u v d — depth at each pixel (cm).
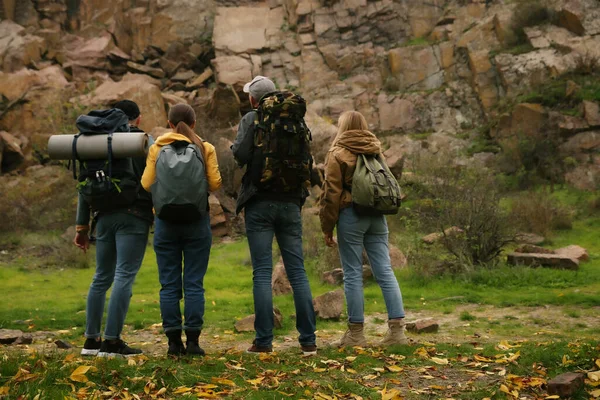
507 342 536
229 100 1980
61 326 734
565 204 1557
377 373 431
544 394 380
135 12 2677
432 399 383
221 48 2492
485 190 1215
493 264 1038
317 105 2316
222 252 1362
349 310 530
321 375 430
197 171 456
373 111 2291
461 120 2205
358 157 527
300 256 498
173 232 467
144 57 2644
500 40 2292
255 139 474
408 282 979
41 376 383
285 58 2481
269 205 482
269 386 398
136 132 497
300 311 492
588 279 953
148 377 400
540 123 1892
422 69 2366
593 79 1981
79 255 1285
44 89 2173
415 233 1179
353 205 523
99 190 474
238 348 581
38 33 2542
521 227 1363
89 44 2597
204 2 2695
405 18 2522
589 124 1814
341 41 2505
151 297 924
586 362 433
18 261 1317
